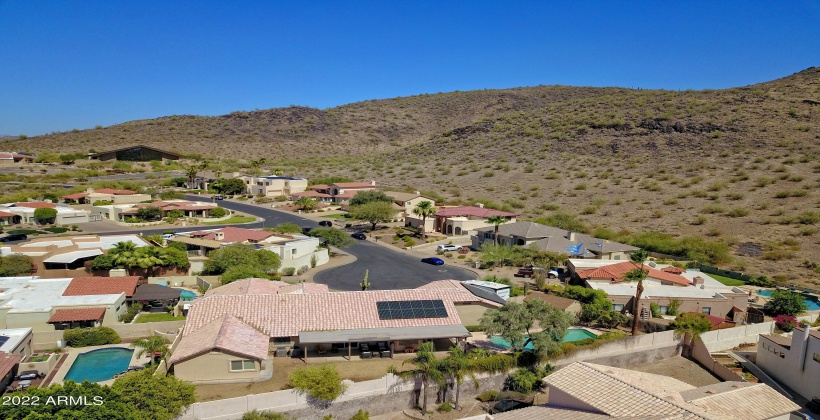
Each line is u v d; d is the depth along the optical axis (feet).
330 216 381.60
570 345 144.15
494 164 543.39
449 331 143.43
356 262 254.88
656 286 195.72
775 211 332.19
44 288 169.17
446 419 120.16
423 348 126.82
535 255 244.42
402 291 159.94
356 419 115.44
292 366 131.64
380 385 120.98
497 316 140.46
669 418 86.84
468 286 174.50
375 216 331.98
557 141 570.87
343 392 117.19
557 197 424.46
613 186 431.43
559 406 102.06
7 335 134.21
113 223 327.47
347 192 427.33
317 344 140.77
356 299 153.17
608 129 565.94
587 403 96.78
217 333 127.75
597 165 489.26
